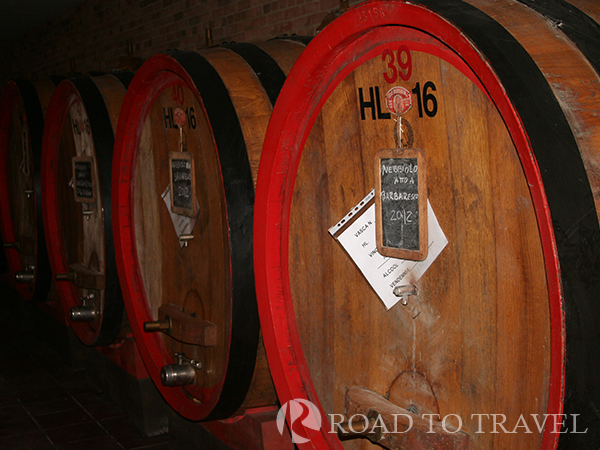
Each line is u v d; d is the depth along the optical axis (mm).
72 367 4531
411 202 1407
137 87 2656
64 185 3879
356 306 1669
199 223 2324
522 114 1014
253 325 2047
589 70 1126
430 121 1350
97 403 3908
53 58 8320
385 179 1468
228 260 2033
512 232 1188
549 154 1004
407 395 1514
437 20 1177
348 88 1598
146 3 5523
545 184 986
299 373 1920
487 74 1065
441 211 1351
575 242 992
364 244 1578
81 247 3635
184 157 2340
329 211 1720
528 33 1150
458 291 1340
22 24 8711
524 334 1184
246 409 2332
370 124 1535
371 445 1681
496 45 1091
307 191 1802
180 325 2342
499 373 1250
